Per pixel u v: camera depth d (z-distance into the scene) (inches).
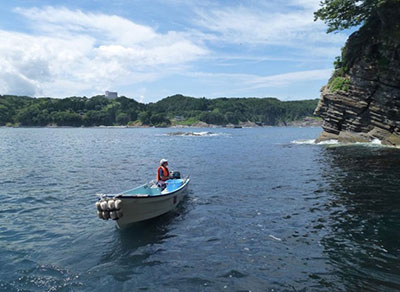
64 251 337.7
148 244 352.2
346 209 464.4
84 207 517.3
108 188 674.8
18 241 367.6
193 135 3666.3
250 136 3380.9
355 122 1572.3
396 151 1175.0
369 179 683.4
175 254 324.5
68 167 1002.1
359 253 315.0
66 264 307.0
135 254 326.6
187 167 968.9
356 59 1509.6
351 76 1537.9
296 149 1471.5
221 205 507.5
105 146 1966.0
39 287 264.4
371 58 1439.5
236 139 2758.4
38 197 587.2
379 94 1444.4
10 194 611.8
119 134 4035.4
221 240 358.9
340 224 400.2
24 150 1653.5
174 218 442.3
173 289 258.7
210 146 1911.9
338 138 1641.2
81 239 371.9
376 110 1472.7
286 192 590.9
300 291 250.4
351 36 1540.4
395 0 1237.7
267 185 662.5
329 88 1681.8
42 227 417.1
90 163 1107.3
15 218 456.8
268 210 473.1
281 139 2699.3
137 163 1108.5
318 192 580.1
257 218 435.2
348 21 1494.8
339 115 1632.6
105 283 270.4
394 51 1341.0
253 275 277.7
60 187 682.2
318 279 267.4
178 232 387.2
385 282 259.4
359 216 430.3
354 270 280.8
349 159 1007.6
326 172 792.9
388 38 1341.0
